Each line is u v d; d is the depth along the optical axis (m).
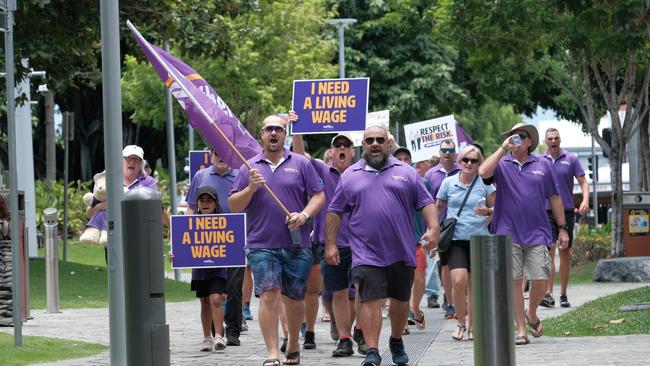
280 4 97.69
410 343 33.31
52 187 99.25
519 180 31.86
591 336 32.22
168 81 32.56
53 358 29.66
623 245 64.69
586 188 44.41
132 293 16.91
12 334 34.59
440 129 53.84
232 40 62.78
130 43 60.16
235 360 29.53
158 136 127.94
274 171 27.81
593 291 51.72
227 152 32.91
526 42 73.75
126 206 16.94
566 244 32.84
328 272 30.61
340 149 33.00
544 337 32.75
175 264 31.47
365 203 26.70
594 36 58.59
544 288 32.06
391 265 26.67
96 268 65.62
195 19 61.00
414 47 118.94
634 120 66.62
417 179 27.03
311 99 33.25
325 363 28.88
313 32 105.56
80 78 86.62
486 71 78.56
